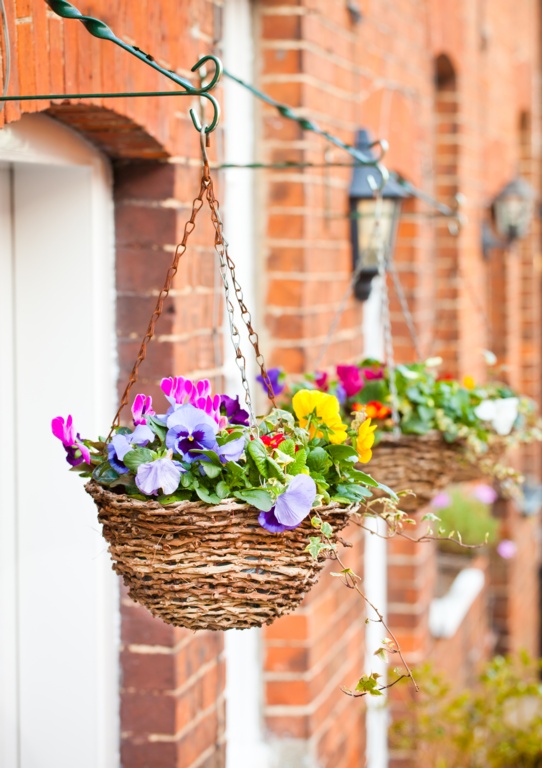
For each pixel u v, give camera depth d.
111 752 3.42
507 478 3.79
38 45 2.55
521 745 5.94
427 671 5.63
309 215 4.34
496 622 9.52
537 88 11.34
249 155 4.29
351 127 4.86
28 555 3.35
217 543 2.19
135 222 3.35
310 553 2.22
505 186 8.81
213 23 3.71
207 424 2.22
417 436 3.30
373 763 5.92
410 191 4.53
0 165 3.17
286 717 4.42
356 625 5.18
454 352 7.32
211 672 3.74
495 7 8.71
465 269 7.49
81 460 2.29
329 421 2.53
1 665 3.29
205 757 3.69
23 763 3.40
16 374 3.30
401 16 5.76
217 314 3.71
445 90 7.35
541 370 11.98
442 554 7.93
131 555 2.21
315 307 4.44
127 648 3.46
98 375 3.29
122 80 2.96
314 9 4.34
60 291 3.26
